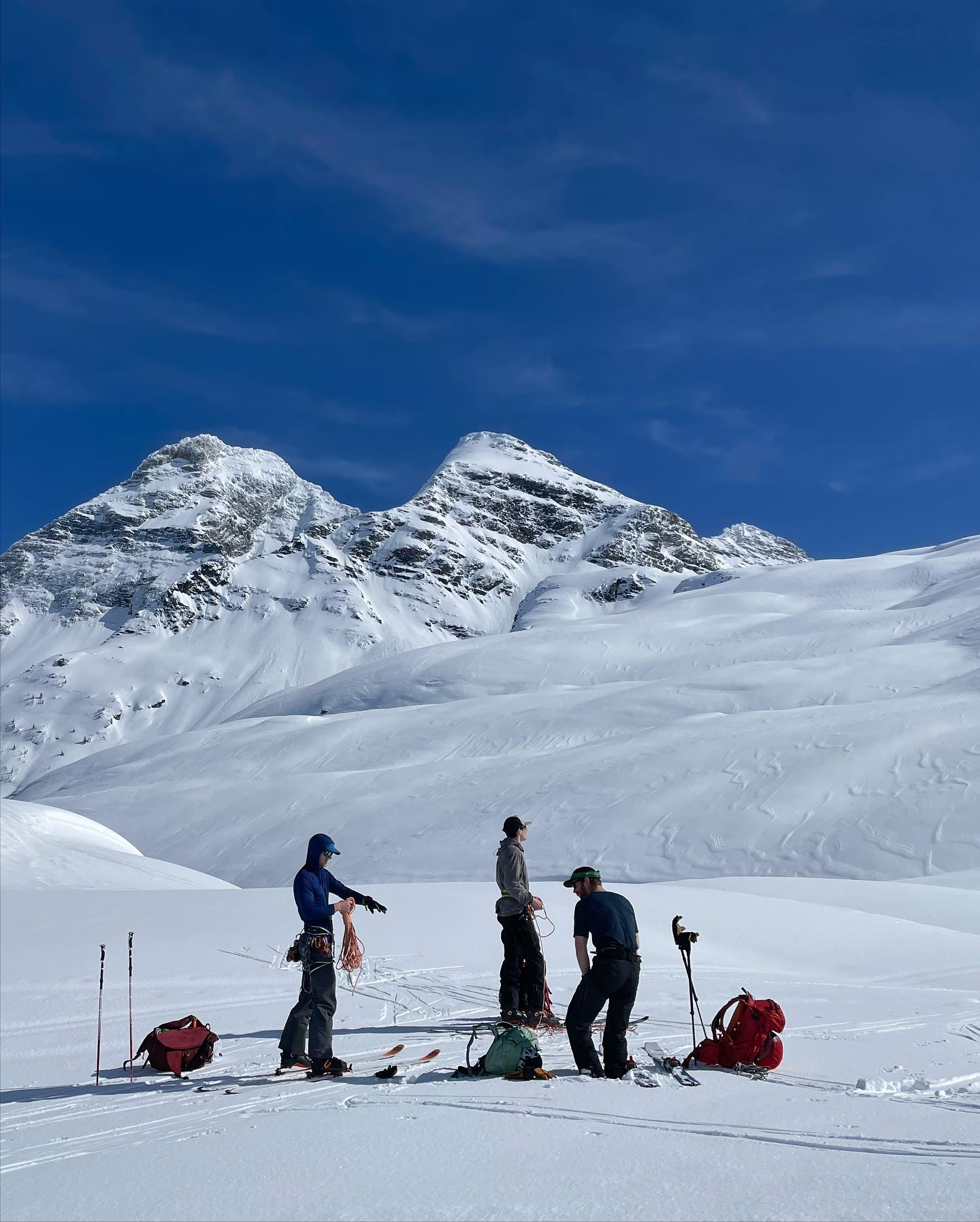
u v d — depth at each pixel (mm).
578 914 7492
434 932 17109
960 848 42969
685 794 53812
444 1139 5043
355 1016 11117
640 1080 6766
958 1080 6656
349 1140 5125
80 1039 11164
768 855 46594
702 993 12773
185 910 19766
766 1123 5215
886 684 77625
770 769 54250
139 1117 6668
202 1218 3906
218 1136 5566
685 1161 4398
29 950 16922
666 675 111938
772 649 111438
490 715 87875
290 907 19484
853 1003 11836
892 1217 3418
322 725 96125
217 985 14266
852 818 47625
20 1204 4328
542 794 58875
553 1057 8375
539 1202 3852
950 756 51031
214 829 69938
